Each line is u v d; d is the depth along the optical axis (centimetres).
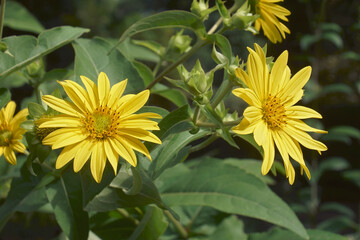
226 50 52
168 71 54
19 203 53
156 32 132
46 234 80
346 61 160
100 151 45
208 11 52
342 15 154
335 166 99
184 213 68
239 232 67
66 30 53
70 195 50
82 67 54
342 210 101
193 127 48
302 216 130
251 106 46
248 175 60
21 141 53
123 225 63
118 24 136
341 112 165
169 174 63
